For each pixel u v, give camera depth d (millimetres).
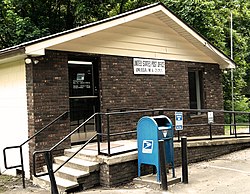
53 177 6121
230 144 10320
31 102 7906
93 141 9203
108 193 6379
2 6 17688
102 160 6941
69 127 8430
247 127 19000
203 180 6996
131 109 9734
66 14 19906
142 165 7344
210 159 9461
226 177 7180
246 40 24125
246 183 6613
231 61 12633
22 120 8336
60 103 8305
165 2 18359
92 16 18750
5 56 7824
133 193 6254
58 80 8297
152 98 10398
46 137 8008
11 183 7836
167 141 6848
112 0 19047
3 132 9125
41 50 7430
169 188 6453
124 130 9586
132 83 9875
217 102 12766
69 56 8633
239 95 22797
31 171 7926
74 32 7953
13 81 8625
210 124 9875
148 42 10375
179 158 8594
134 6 20156
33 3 18672
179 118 8336
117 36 9562
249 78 28000
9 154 8883
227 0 22594
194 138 10000
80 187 6758
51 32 19312
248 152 10305
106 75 9258
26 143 8172
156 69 10578
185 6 17703
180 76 11359
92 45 8977
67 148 8312
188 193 6102
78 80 8992
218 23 19484
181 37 11438
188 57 11688
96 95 9297
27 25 16750
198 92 12414
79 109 8969
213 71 12719
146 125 6801
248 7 24625
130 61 9859
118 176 6965
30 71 7926
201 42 11406
